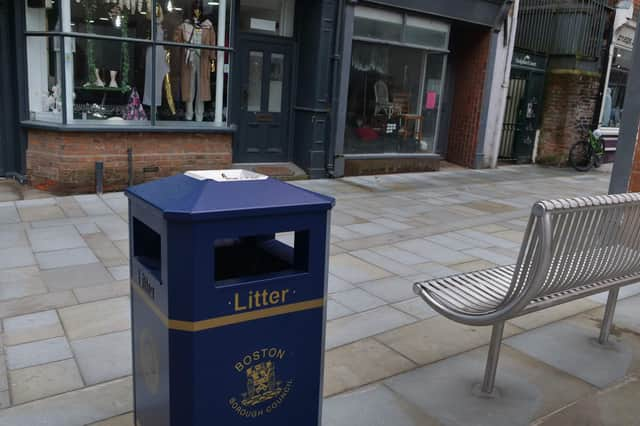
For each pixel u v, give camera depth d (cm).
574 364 350
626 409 301
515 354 362
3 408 281
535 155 1448
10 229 605
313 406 223
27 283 455
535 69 1366
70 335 366
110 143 783
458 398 306
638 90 549
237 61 938
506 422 285
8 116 790
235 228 189
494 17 1166
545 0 1331
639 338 394
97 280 466
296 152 1017
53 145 758
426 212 799
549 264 264
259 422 209
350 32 962
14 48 770
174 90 839
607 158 1505
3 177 810
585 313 438
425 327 398
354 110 1031
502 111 1263
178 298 186
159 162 825
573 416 292
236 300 193
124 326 382
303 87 985
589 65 1393
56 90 768
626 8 1394
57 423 269
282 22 966
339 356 350
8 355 337
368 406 294
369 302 443
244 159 979
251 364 202
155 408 214
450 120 1292
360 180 1015
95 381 310
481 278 343
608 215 305
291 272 209
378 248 601
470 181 1101
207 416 197
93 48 769
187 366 191
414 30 1069
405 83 1094
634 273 366
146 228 226
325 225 208
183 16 830
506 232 708
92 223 636
